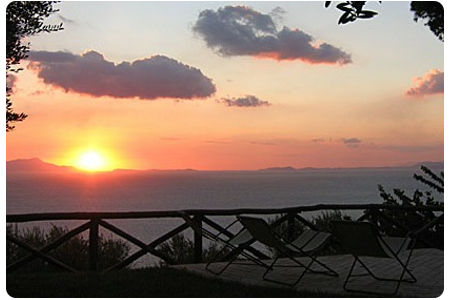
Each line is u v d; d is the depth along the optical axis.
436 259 7.93
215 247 8.37
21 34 7.25
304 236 6.83
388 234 9.73
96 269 7.00
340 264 7.51
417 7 5.59
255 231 6.46
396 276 6.68
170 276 6.50
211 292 5.63
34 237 7.71
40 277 6.38
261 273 6.85
